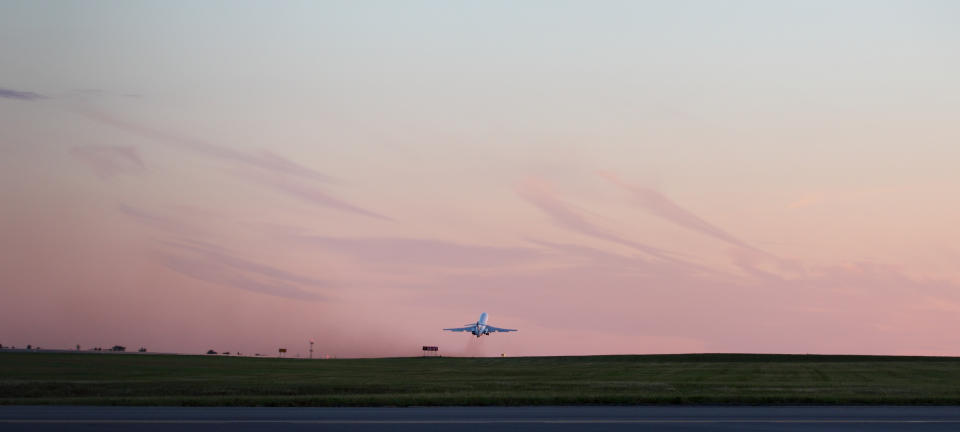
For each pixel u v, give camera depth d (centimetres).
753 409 4059
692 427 3206
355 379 8781
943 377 9175
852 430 3139
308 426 3133
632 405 4362
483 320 17000
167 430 2969
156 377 9194
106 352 16462
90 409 3844
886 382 8100
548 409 4012
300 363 14462
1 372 9875
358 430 3020
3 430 2920
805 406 4306
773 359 16388
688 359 16625
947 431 3128
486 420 3403
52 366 11262
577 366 13525
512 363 15288
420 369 12238
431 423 3266
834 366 12450
